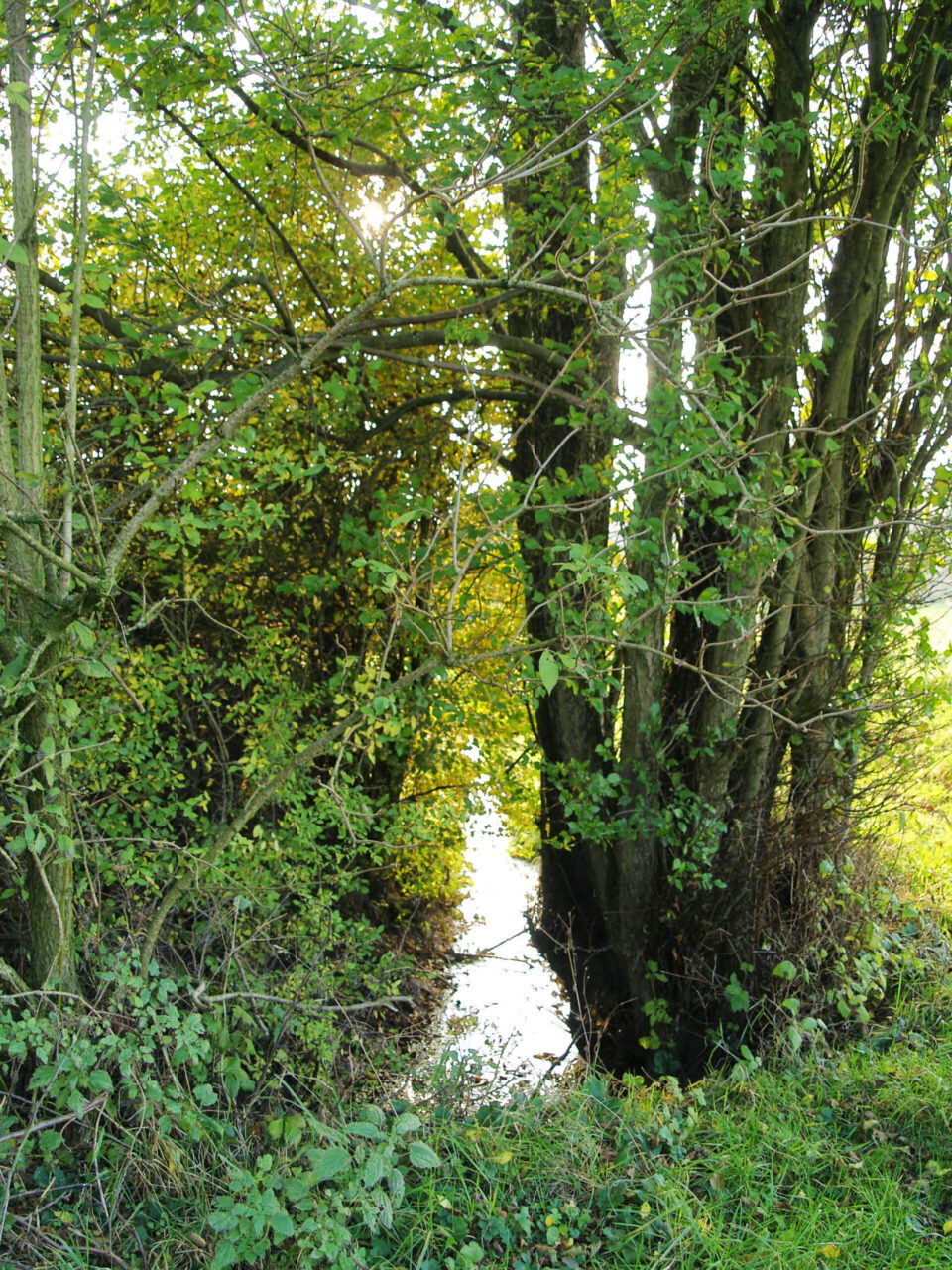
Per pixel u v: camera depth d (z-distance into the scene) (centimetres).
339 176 643
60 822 337
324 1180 346
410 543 535
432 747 641
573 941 685
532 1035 675
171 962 434
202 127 596
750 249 568
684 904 569
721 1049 536
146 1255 324
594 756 654
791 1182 389
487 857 1099
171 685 487
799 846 550
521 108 470
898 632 582
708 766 565
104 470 520
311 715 603
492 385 673
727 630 550
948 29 545
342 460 593
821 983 550
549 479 584
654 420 478
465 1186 361
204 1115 372
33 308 352
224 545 577
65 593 347
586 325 629
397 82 509
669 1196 363
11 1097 350
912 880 642
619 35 474
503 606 646
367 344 549
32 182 353
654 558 498
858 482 592
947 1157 396
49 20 422
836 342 579
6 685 319
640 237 476
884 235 577
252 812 408
